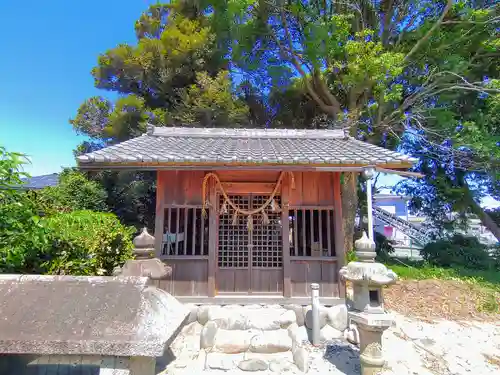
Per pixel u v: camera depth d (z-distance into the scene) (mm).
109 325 1718
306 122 13484
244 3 10031
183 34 12742
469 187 12766
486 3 10156
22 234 3281
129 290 1945
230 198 6219
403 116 10438
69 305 1814
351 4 10664
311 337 4984
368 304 3793
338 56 10805
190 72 12852
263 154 5758
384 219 18047
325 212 6320
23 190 3605
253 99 13328
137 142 6848
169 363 4262
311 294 5531
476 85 10125
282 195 6051
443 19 10430
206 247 6117
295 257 5934
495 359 4723
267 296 5816
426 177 13250
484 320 6199
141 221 13805
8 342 1620
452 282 7613
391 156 5684
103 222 6117
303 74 11469
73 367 1918
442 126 10070
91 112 14023
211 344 4641
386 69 9172
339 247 5945
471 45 10242
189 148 6395
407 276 8148
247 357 4445
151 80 12891
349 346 4789
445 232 13844
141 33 14578
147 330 1713
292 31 11977
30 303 1817
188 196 6102
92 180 12906
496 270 9617
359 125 11422
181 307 2074
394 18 11281
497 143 9664
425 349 4934
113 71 13195
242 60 12000
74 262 3955
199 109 11516
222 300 5715
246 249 6074
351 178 10750
